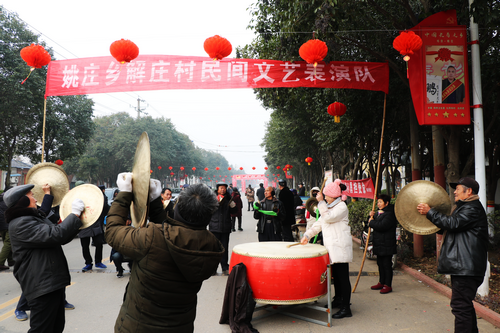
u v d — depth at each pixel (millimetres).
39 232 2734
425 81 5172
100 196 2988
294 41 7125
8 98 14828
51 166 3645
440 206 4062
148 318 1803
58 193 3615
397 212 4215
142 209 1740
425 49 5203
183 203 1842
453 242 3293
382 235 5281
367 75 5809
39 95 15578
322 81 5762
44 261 2826
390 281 5281
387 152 11438
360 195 9664
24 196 2891
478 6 4828
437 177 6676
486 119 7637
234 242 10320
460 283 3229
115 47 4418
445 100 5148
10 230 2791
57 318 3023
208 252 1793
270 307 4590
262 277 3881
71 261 7828
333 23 5766
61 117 19281
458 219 3225
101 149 39750
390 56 7746
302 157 27016
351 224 11023
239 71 5754
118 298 5105
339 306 4676
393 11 7246
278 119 21484
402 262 7047
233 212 6652
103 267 7043
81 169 36844
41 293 2764
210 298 5117
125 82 5727
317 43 4535
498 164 9766
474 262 3154
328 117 10688
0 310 4660
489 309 4246
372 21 6949
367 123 9297
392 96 8164
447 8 5855
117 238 1816
